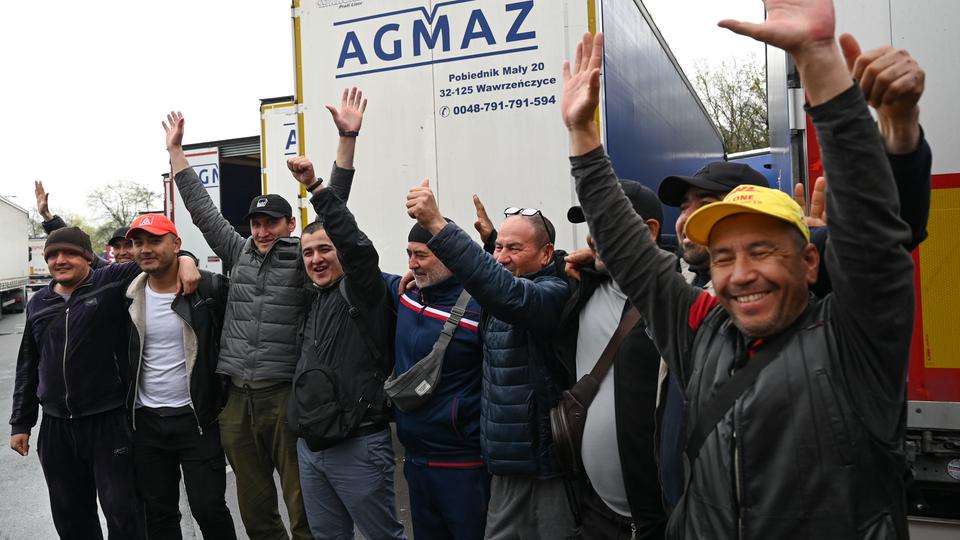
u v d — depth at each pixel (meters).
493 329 2.72
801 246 1.48
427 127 4.98
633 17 6.38
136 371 3.71
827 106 1.32
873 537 1.37
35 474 6.27
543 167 4.68
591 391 2.42
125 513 3.81
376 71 5.11
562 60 4.62
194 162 11.62
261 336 3.66
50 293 3.91
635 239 1.85
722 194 2.18
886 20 2.53
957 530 2.54
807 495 1.40
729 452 1.49
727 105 24.45
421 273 3.03
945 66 2.46
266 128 7.66
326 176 5.28
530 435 2.60
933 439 2.52
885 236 1.32
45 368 3.83
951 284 2.46
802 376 1.43
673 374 1.77
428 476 2.95
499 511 2.71
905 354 1.38
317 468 3.34
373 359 3.28
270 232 3.78
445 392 2.90
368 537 3.33
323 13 5.26
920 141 1.39
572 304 2.55
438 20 4.91
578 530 2.56
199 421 3.69
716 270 1.53
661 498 2.29
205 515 3.75
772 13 1.36
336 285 3.42
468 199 4.86
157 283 3.79
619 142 5.64
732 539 1.47
